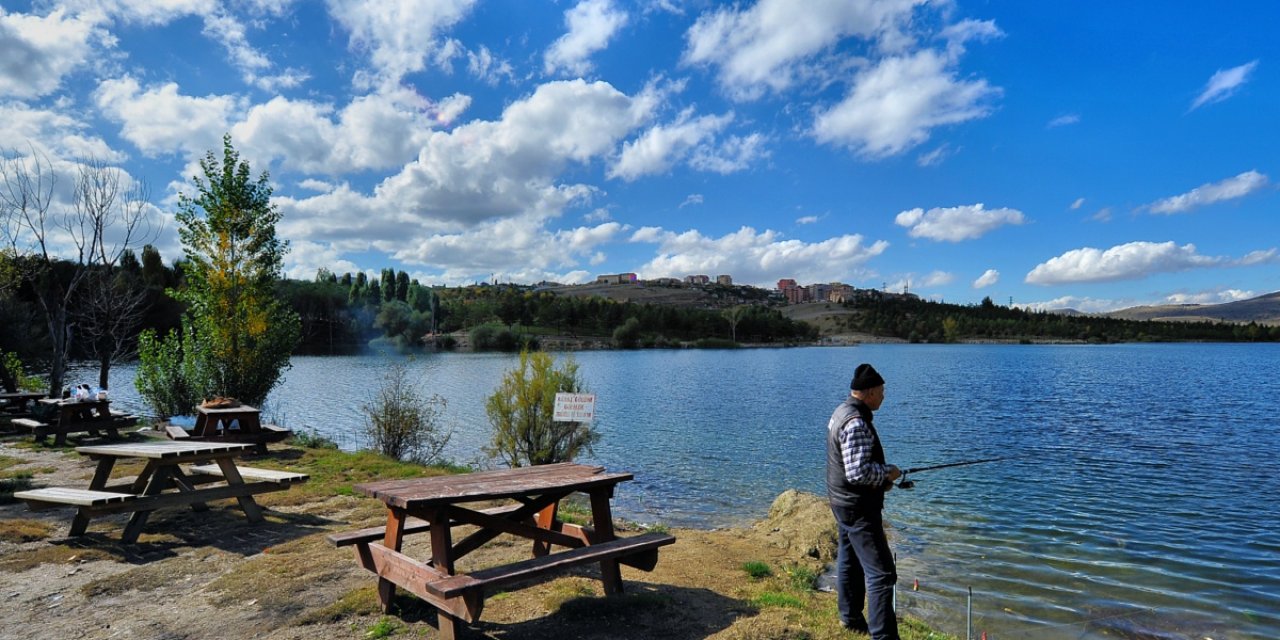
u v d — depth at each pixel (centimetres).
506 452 1466
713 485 1538
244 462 1294
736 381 5156
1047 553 1016
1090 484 1556
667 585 634
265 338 1897
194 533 777
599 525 570
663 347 13425
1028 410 3200
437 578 446
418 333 9881
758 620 529
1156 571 932
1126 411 3145
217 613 533
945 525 1188
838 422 494
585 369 6800
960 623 738
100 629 505
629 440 2242
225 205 1819
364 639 482
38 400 1812
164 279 6297
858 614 519
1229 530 1148
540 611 541
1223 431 2469
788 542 973
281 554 694
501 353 9169
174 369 1898
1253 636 719
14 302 2825
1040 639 700
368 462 1310
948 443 2203
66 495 732
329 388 3947
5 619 525
